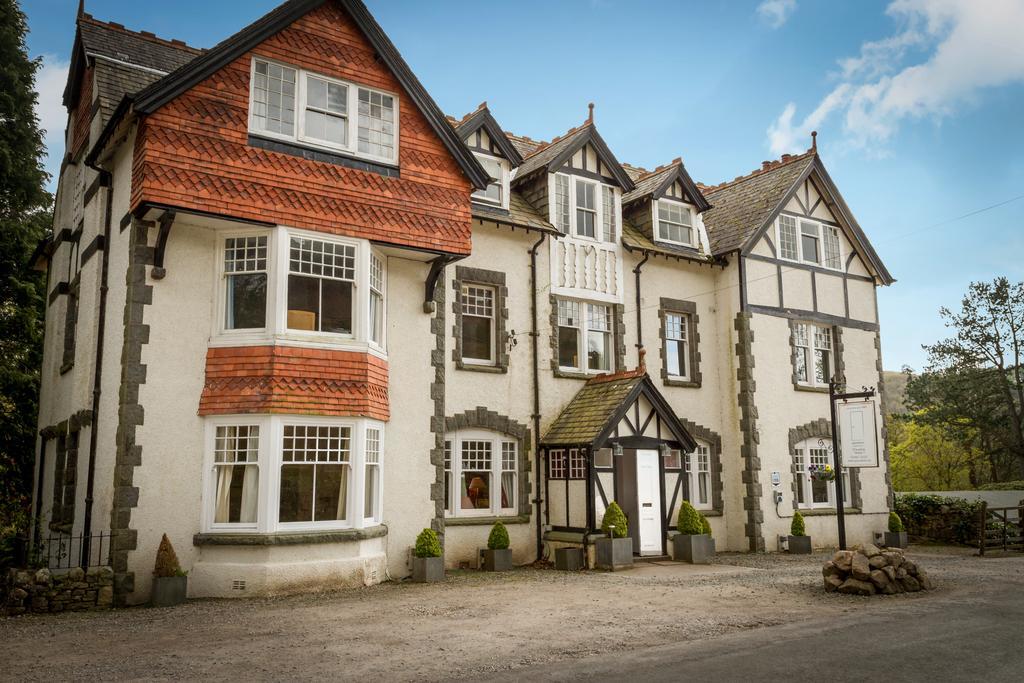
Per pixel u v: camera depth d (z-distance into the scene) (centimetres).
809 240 2298
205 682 691
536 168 1895
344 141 1395
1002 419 3688
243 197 1262
